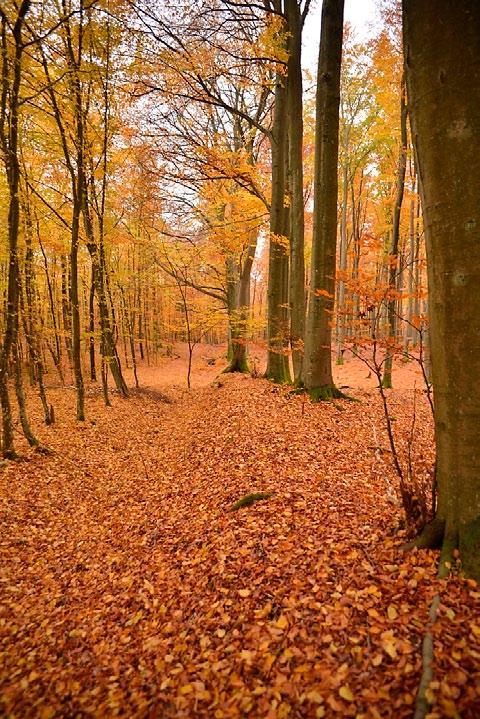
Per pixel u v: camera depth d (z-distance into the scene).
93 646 3.51
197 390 18.45
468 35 2.51
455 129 2.59
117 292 19.42
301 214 11.27
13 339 8.19
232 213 13.55
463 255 2.64
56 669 3.28
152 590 4.12
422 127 2.80
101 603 4.16
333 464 6.17
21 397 8.73
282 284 12.85
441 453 3.09
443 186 2.69
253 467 6.30
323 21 8.29
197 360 30.27
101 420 12.12
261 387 12.08
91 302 15.70
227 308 18.22
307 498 5.02
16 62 6.99
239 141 16.45
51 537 5.74
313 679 2.53
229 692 2.63
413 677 2.32
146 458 9.09
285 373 13.32
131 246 18.14
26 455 8.27
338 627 2.85
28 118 9.64
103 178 12.29
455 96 2.57
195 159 10.71
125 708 2.73
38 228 11.27
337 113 8.52
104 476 8.17
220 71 9.30
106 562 4.97
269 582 3.56
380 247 5.30
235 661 2.86
